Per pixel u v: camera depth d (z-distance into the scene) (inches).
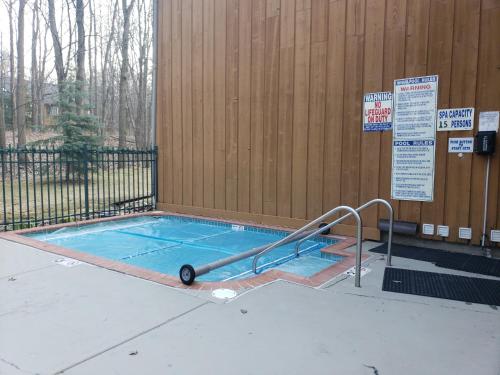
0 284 141.5
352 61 219.3
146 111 1057.5
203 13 289.6
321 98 232.8
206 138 295.3
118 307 120.7
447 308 120.6
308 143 240.2
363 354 93.0
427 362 89.4
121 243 241.1
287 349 95.3
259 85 261.6
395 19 203.0
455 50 186.2
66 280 146.3
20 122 794.8
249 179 271.6
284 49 247.3
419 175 198.8
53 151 278.5
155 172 335.0
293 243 235.0
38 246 197.8
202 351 94.1
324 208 235.6
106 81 1120.2
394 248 198.4
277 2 248.8
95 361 89.3
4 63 1029.2
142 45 1008.2
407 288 138.3
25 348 95.1
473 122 182.9
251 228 265.6
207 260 206.2
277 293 133.1
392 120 206.2
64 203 386.3
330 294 132.3
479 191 183.2
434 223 195.9
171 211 324.5
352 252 191.9
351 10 218.2
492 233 180.2
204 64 291.9
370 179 216.2
